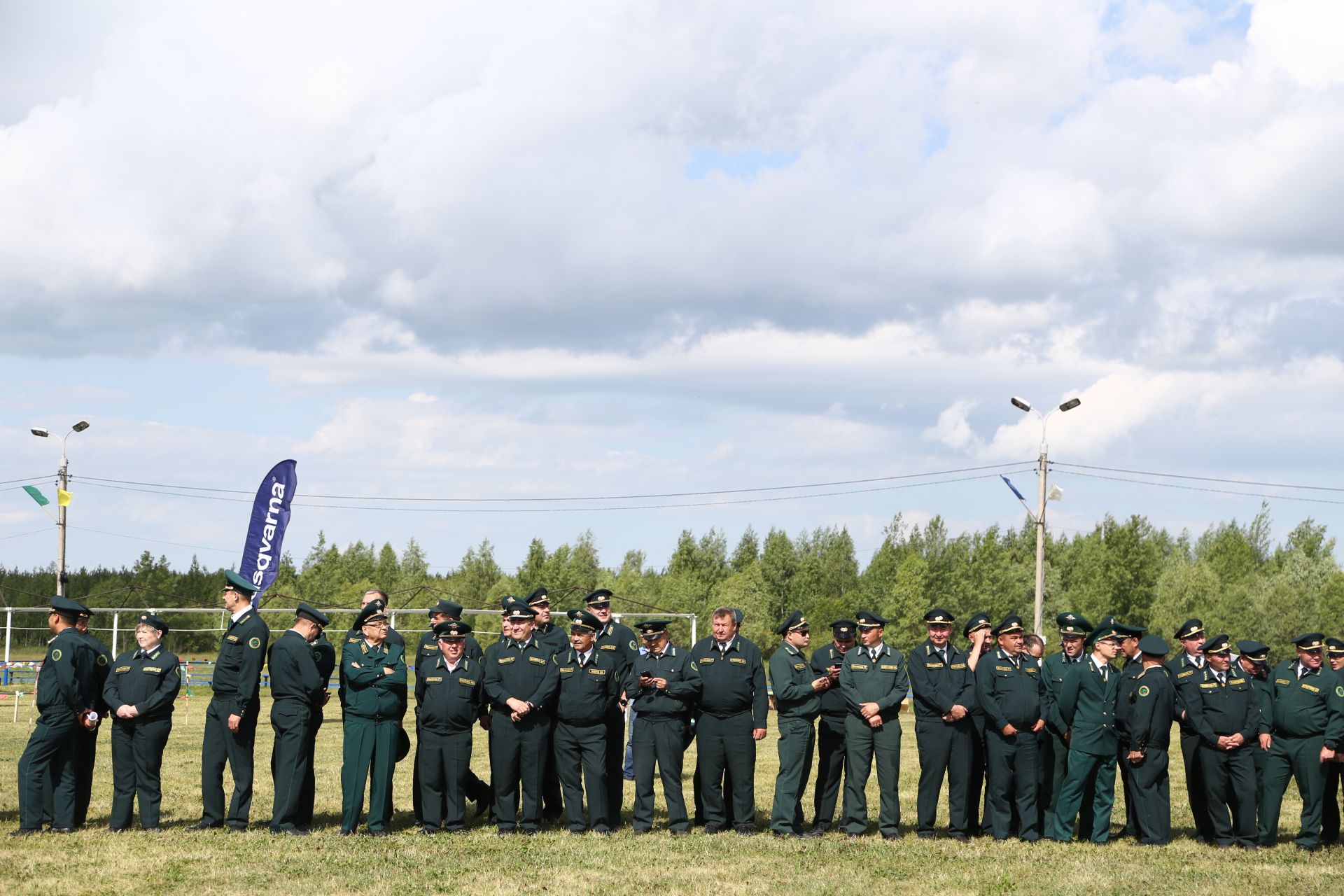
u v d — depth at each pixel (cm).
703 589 7462
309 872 1036
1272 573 7288
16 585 8269
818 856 1124
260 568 2556
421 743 1250
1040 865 1098
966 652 1295
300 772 1227
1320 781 1227
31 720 2994
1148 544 7281
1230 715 1220
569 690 1250
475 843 1171
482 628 6631
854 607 7275
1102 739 1234
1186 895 991
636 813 1268
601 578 8775
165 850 1120
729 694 1257
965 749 1241
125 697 1228
